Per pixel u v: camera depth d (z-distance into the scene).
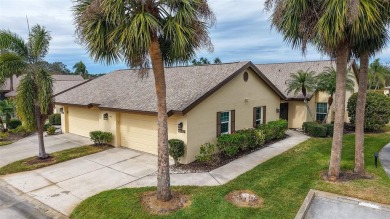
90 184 9.71
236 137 12.59
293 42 9.25
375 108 17.92
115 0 6.34
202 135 12.35
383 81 44.03
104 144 15.45
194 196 8.30
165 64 8.33
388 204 7.71
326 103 20.36
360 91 9.44
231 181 9.55
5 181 10.21
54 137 17.88
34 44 11.88
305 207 7.59
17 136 18.69
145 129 13.77
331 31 7.59
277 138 16.53
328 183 9.15
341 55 8.70
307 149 13.77
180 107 11.28
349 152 12.82
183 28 6.89
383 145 14.58
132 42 6.50
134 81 17.33
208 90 12.12
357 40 8.42
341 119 9.10
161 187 7.91
